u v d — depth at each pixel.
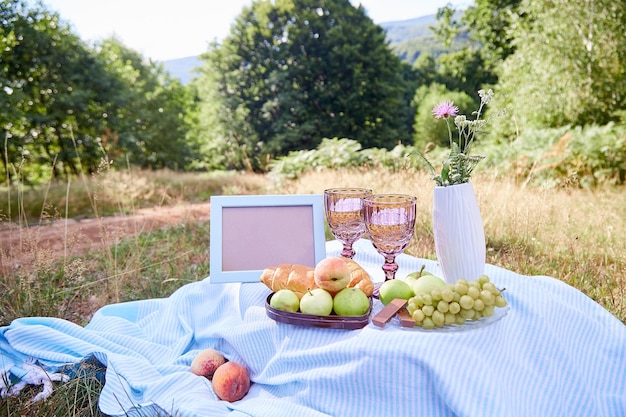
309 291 1.71
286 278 1.80
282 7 22.08
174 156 19.92
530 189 5.98
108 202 8.56
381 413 1.58
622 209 5.91
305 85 21.67
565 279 3.65
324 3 21.98
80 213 8.75
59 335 2.46
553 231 4.56
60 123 14.51
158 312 2.78
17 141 13.07
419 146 19.70
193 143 22.28
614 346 1.96
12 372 2.40
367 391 1.59
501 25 18.45
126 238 5.65
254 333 1.94
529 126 11.83
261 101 22.09
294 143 20.88
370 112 21.16
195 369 2.13
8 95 12.70
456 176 1.77
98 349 2.36
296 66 21.52
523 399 1.69
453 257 1.76
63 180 13.50
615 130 8.82
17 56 13.74
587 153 8.27
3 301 3.52
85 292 3.97
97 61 15.20
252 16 22.78
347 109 20.88
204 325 2.37
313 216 2.12
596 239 4.63
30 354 2.44
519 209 4.73
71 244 4.62
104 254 4.83
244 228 2.09
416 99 22.64
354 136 20.88
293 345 1.77
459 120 1.75
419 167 7.70
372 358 1.55
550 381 1.77
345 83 21.11
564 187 7.09
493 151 9.52
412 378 1.53
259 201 2.11
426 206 5.07
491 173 7.14
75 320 3.47
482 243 1.78
